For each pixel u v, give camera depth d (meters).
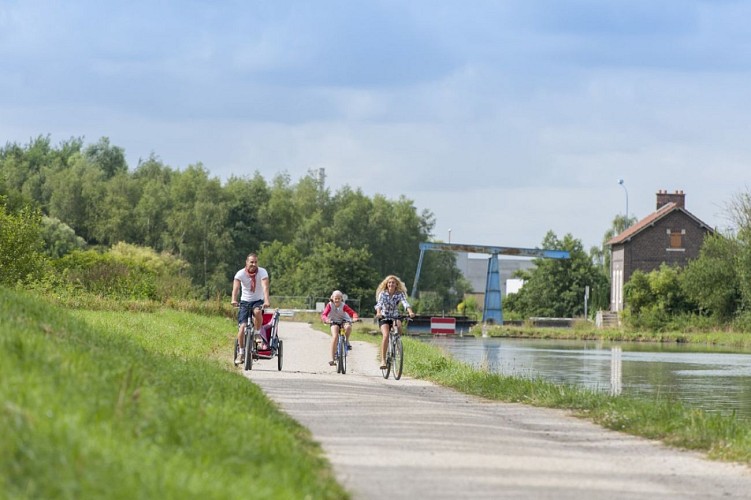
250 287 46.56
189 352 51.59
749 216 170.25
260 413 23.86
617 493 18.44
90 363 21.17
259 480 15.78
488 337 163.75
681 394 54.66
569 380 65.06
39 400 15.77
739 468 22.09
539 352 108.31
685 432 26.11
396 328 46.56
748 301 167.38
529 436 25.75
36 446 13.59
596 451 23.78
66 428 14.55
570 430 27.72
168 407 19.70
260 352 46.59
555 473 20.12
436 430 25.44
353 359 60.59
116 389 19.31
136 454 15.00
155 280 106.19
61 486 12.81
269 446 18.81
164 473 14.38
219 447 17.64
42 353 20.03
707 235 184.75
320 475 18.14
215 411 20.95
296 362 54.69
